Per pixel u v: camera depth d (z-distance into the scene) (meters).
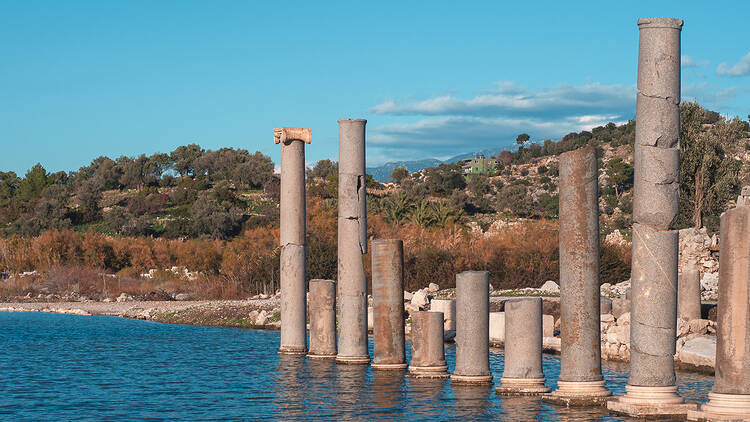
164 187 119.94
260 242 57.56
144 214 103.50
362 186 23.70
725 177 54.72
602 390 16.14
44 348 28.89
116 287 59.31
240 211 96.00
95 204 105.12
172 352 27.14
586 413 15.20
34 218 97.69
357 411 16.11
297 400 17.50
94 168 128.25
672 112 14.71
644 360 14.79
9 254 67.38
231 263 55.25
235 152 125.19
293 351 25.75
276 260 51.75
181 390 19.16
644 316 14.80
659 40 14.66
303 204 25.66
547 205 101.50
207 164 123.50
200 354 26.47
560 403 16.11
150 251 69.00
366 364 23.34
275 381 20.28
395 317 21.95
